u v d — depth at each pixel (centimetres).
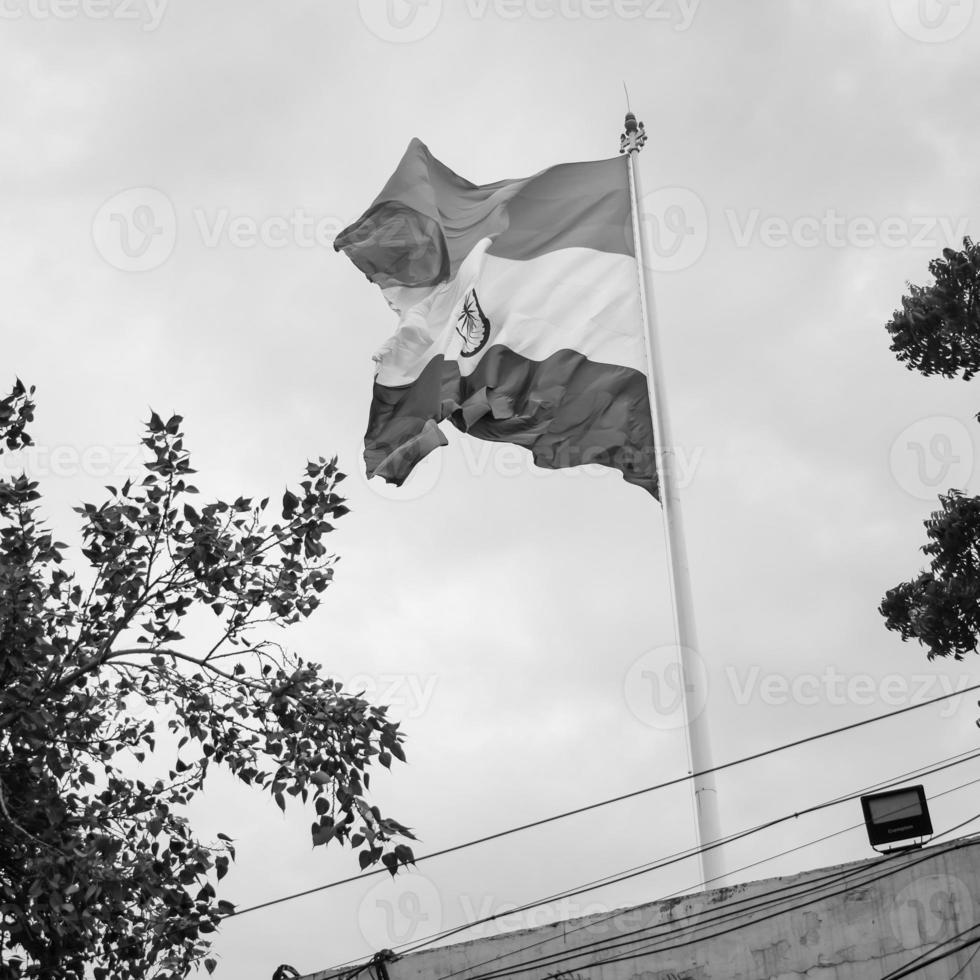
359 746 1110
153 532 1109
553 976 1263
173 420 1137
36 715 1035
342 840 1072
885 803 1212
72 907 1005
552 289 1762
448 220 1880
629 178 1853
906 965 1141
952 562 1923
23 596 1056
